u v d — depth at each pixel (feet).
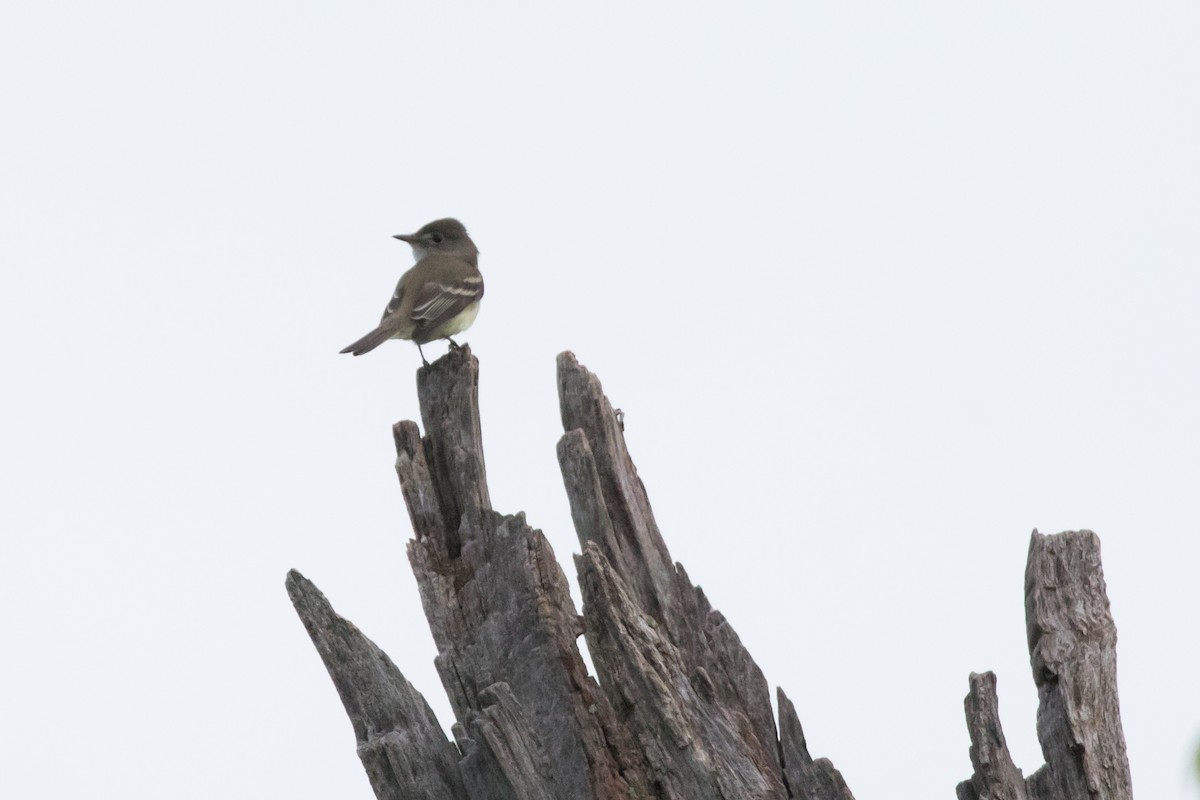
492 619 39.73
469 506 41.29
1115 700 38.19
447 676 40.06
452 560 41.57
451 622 40.60
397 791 36.47
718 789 37.40
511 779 36.04
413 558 41.45
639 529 43.37
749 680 40.60
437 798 36.47
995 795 36.45
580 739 37.55
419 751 36.86
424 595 41.01
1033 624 38.81
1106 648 38.45
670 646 39.63
